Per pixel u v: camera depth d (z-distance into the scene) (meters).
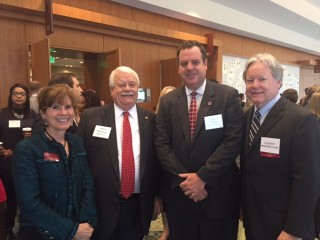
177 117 1.84
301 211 1.41
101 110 1.96
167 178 1.93
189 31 7.24
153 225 3.24
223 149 1.70
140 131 1.93
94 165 1.82
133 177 1.87
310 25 9.71
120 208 1.85
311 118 1.47
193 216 1.84
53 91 1.54
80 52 5.37
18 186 1.45
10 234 2.87
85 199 1.63
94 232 1.80
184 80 1.83
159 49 6.50
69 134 1.71
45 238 1.47
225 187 1.81
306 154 1.42
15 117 3.13
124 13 5.84
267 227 1.55
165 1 6.06
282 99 1.60
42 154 1.50
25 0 3.91
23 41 4.35
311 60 11.74
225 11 7.53
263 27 8.95
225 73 8.41
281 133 1.51
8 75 4.22
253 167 1.60
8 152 2.78
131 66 5.98
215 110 1.78
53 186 1.50
